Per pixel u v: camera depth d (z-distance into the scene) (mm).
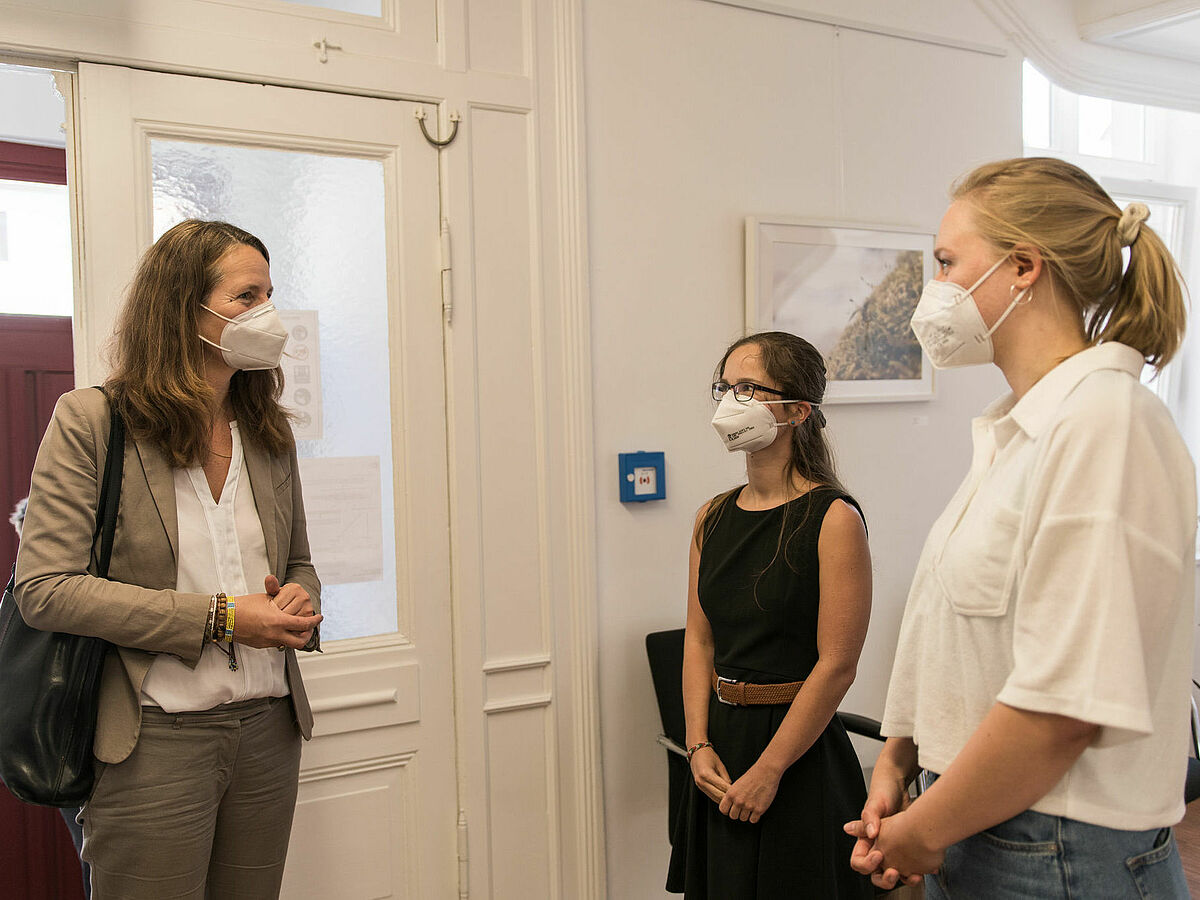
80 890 2676
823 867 1628
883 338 2930
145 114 2012
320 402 2209
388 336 2275
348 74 2193
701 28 2662
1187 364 4137
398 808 2268
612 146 2539
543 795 2426
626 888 2541
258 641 1423
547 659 2416
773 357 1781
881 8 2943
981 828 920
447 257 2293
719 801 1684
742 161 2727
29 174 2637
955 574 1024
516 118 2393
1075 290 985
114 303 1982
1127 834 926
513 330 2393
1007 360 1052
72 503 1372
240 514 1561
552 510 2430
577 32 2453
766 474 1817
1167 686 925
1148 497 866
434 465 2307
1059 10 3277
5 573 2600
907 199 3008
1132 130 4105
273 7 2129
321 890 2180
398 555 2277
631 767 2547
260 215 2146
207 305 1486
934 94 3053
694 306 2654
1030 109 3801
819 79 2848
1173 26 3164
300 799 2162
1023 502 956
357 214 2242
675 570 2617
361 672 2223
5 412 2619
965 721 1017
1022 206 1003
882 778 1145
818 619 1686
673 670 2426
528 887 2406
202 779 1449
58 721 1348
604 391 2525
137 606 1352
